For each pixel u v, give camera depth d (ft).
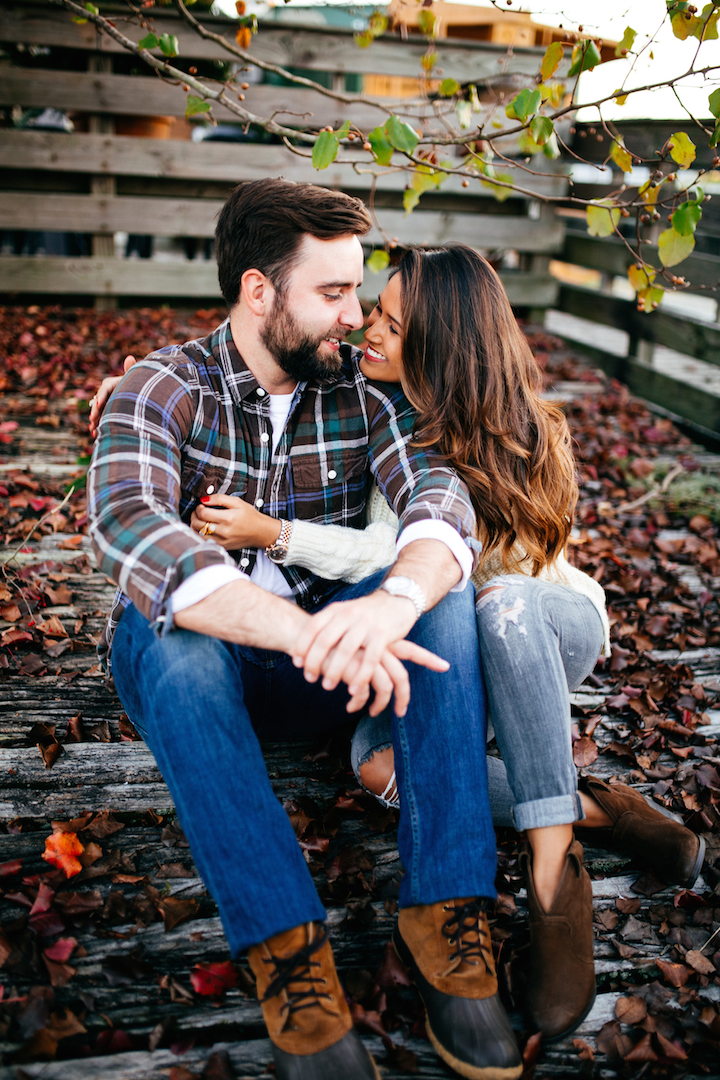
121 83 16.76
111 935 4.96
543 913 4.70
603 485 12.75
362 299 19.53
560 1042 4.58
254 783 4.28
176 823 5.78
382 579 5.34
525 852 5.43
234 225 5.10
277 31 16.89
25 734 6.49
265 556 5.62
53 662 7.41
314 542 5.45
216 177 17.95
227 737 4.31
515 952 4.98
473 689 4.83
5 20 15.66
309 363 5.23
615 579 9.78
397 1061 4.35
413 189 9.04
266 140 19.76
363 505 6.02
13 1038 4.33
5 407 13.06
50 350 15.52
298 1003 4.00
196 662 4.40
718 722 7.43
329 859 5.64
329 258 4.97
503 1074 4.12
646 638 8.54
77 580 8.77
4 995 4.54
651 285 8.21
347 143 8.82
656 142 15.57
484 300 5.58
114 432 4.91
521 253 20.90
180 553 4.36
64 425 12.75
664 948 5.25
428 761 4.67
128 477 4.75
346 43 17.31
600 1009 4.84
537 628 4.94
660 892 5.64
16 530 9.48
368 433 5.81
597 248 18.72
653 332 16.84
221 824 4.17
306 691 5.68
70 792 5.97
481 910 4.43
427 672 4.80
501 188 8.75
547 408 6.04
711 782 6.55
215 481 5.41
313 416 5.65
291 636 4.34
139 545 4.43
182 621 4.35
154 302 19.42
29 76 16.28
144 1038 4.45
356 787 6.23
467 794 4.60
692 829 6.12
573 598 5.46
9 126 17.97
